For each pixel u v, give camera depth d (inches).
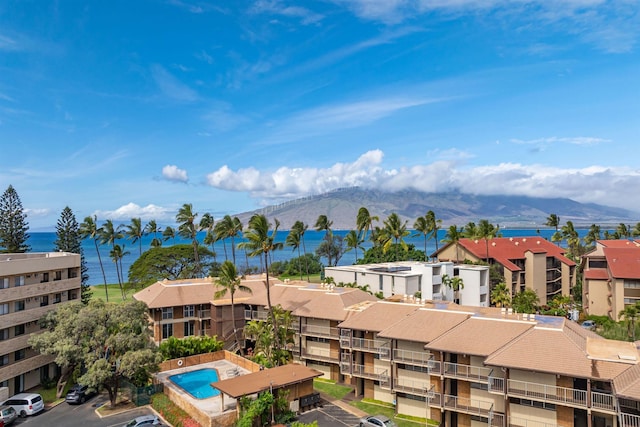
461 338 1596.9
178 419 1646.2
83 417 1743.4
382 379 1784.0
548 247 4192.9
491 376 1488.7
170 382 2014.0
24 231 3449.8
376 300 2368.4
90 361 1771.7
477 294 3287.4
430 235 4773.6
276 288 2628.0
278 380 1726.1
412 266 3329.2
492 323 1636.3
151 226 4808.1
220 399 1808.6
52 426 1658.5
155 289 2709.2
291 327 2281.0
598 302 3189.0
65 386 2144.4
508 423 1466.5
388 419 1551.4
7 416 1656.0
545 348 1418.6
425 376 1713.8
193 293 2664.9
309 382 1817.2
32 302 2154.3
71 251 3713.1
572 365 1334.9
